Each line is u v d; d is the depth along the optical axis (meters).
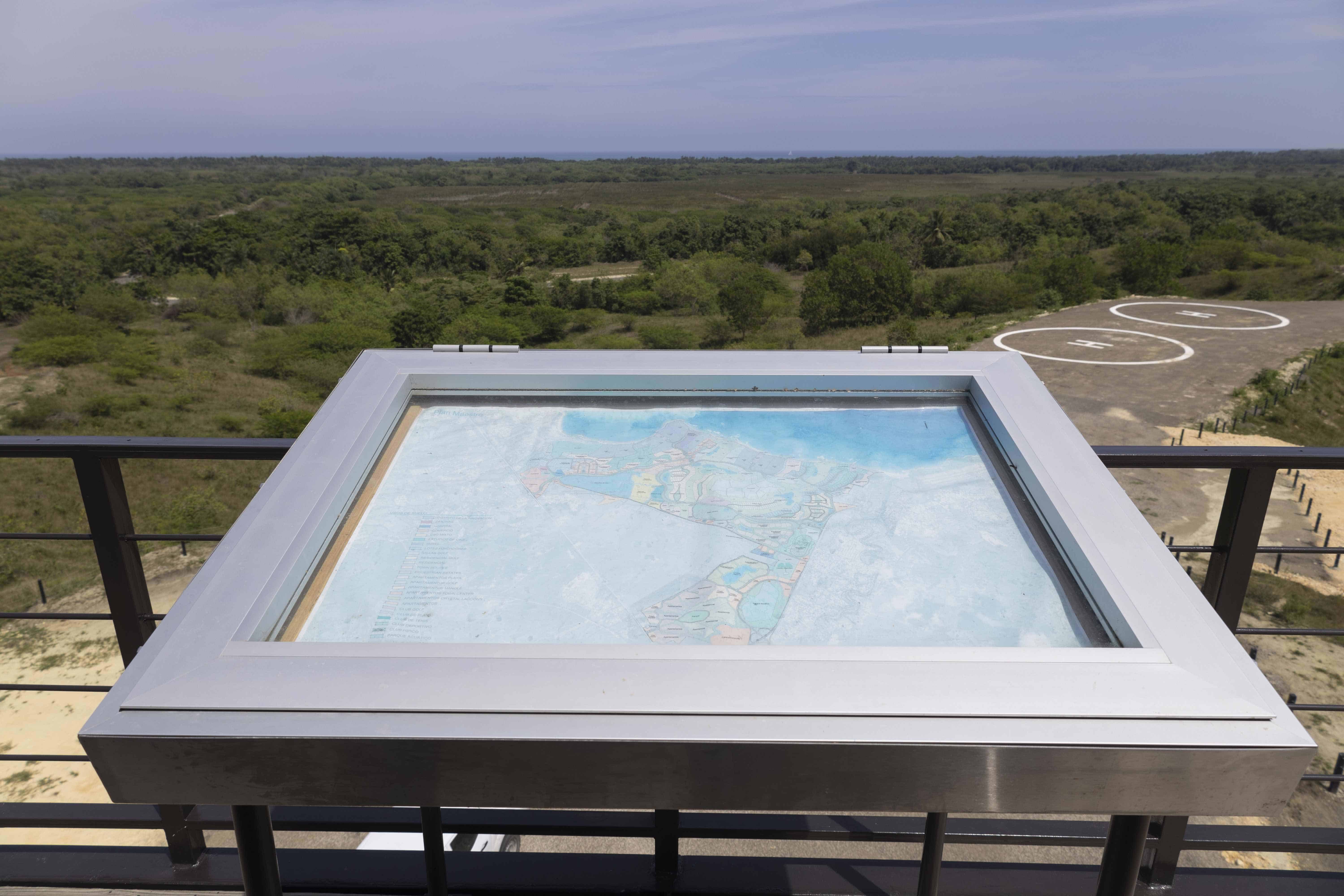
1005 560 1.07
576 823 1.50
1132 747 0.80
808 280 55.38
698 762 0.81
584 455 1.30
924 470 1.25
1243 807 0.84
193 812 1.59
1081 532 1.02
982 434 1.32
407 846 2.09
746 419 1.39
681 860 1.57
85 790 6.21
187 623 0.91
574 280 76.06
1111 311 39.94
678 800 0.83
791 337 50.31
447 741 0.80
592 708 0.82
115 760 0.82
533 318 57.97
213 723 0.81
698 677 0.84
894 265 53.03
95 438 1.47
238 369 43.59
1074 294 50.25
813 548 1.09
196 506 20.11
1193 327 35.81
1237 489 1.49
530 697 0.83
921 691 0.83
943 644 0.94
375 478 1.24
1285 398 25.80
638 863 1.55
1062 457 1.16
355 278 72.31
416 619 0.98
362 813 1.55
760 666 0.86
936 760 0.81
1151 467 1.47
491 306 61.59
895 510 1.16
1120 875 0.95
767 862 1.56
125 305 55.22
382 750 0.81
